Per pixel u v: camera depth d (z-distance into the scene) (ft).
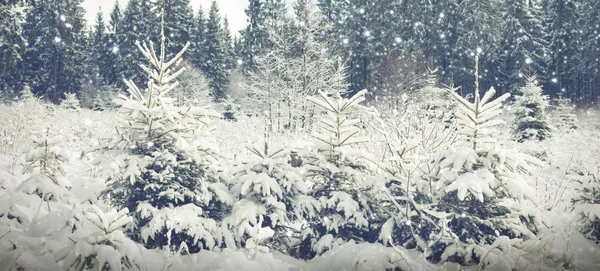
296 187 18.26
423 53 105.70
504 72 114.21
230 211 18.34
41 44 123.44
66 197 17.47
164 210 15.76
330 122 17.74
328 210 18.38
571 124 71.46
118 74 125.39
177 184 16.96
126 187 16.88
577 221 19.52
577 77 131.03
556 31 125.49
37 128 36.58
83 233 12.33
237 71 149.48
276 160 17.69
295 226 20.85
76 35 136.26
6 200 15.29
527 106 63.05
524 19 117.39
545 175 28.55
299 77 73.00
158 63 17.63
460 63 105.50
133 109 16.47
